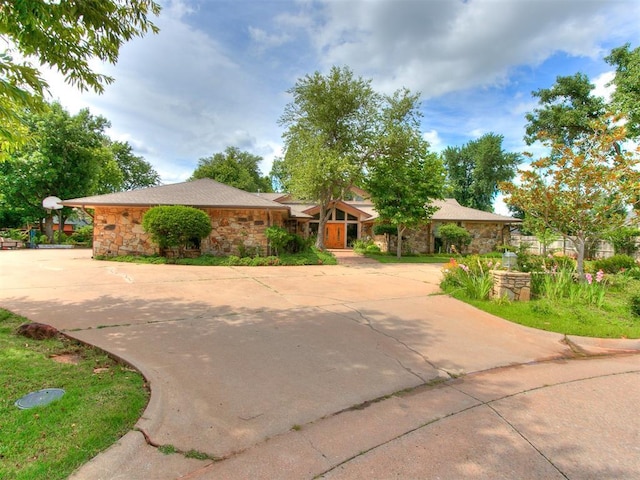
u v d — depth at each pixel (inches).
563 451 92.9
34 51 137.3
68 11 121.3
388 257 725.9
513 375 149.3
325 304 262.7
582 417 112.2
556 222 327.6
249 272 423.8
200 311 230.1
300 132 643.5
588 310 249.3
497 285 277.3
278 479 79.0
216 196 558.6
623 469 85.7
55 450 81.6
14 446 82.1
